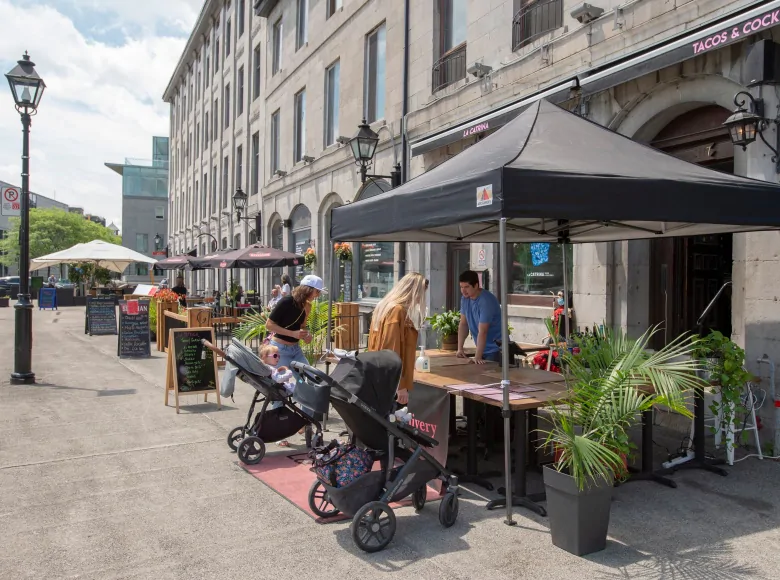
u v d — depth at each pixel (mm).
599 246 8031
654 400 3963
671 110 7180
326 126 17234
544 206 3900
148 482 5074
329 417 7328
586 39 8094
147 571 3559
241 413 7586
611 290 7957
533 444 5582
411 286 4727
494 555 3771
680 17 6730
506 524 4254
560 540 3863
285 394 5703
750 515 4395
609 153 4594
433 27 12047
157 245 48156
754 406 5785
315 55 17750
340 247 14625
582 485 3646
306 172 18156
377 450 4156
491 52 10281
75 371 10914
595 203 3980
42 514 4383
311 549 3859
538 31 9336
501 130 5434
